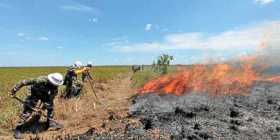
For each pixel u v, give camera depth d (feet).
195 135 31.12
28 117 35.81
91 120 41.09
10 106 47.06
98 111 47.09
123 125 36.55
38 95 36.27
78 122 39.81
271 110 43.32
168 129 33.68
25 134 34.45
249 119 37.70
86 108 49.65
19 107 45.70
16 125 37.04
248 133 32.50
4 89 77.92
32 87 36.35
